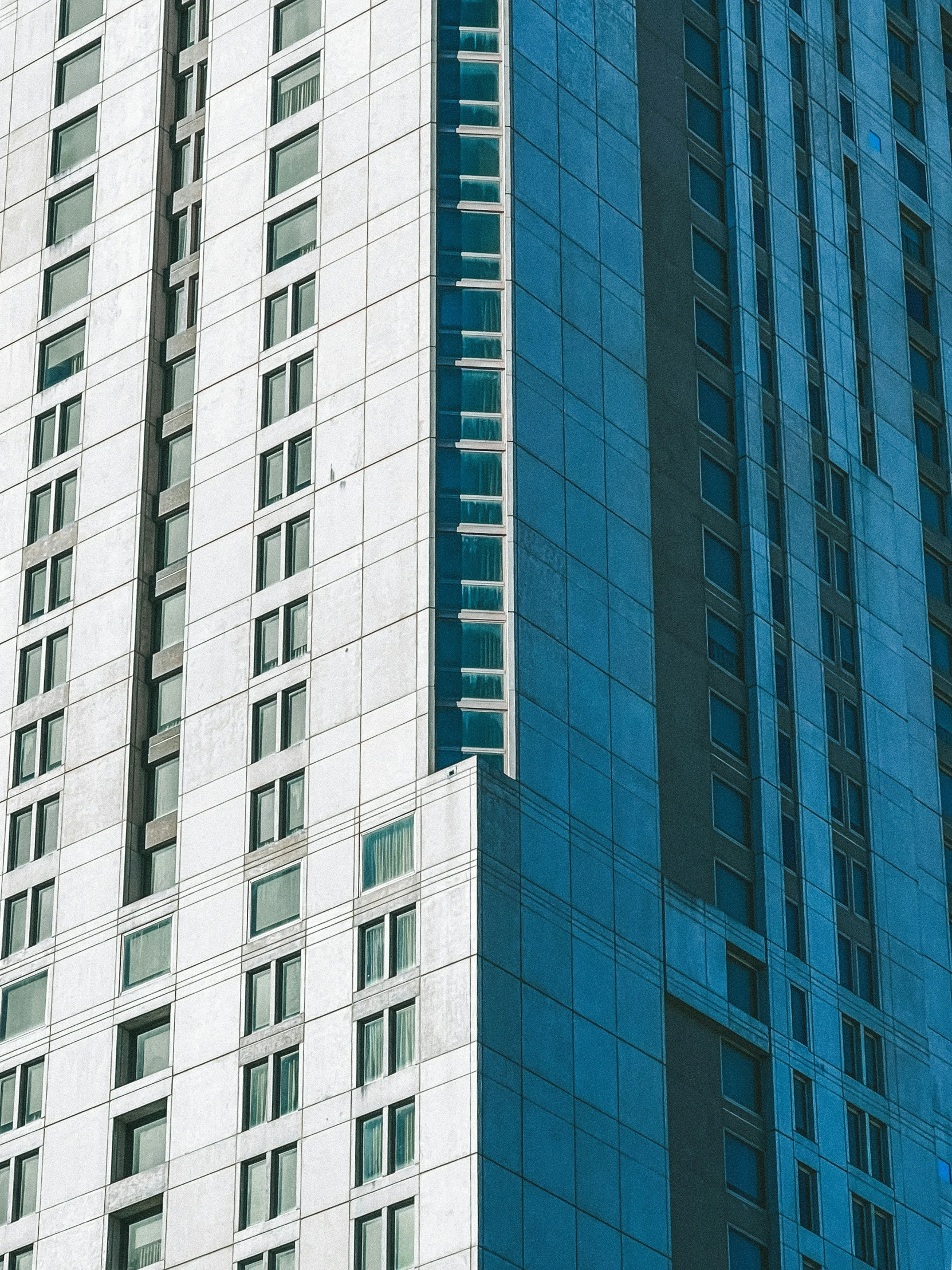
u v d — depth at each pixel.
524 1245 134.62
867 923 165.38
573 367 158.88
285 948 146.62
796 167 183.12
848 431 179.12
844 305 183.25
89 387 169.12
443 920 141.00
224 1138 144.38
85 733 160.25
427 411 153.00
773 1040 154.62
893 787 171.62
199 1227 143.00
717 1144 148.88
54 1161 150.50
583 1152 140.00
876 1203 157.00
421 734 145.88
